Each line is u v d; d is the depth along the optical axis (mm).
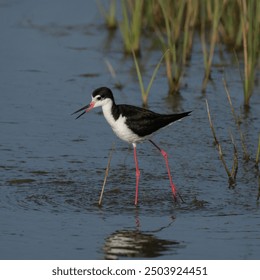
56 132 14406
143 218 10781
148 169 12703
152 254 9641
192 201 11391
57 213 10914
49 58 18844
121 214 10938
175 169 12711
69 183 12000
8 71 17781
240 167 12758
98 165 12836
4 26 21219
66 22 21812
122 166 12828
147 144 13930
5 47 19500
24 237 10117
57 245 9883
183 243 9961
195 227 10477
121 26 19578
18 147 13539
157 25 21062
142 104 15852
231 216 10859
